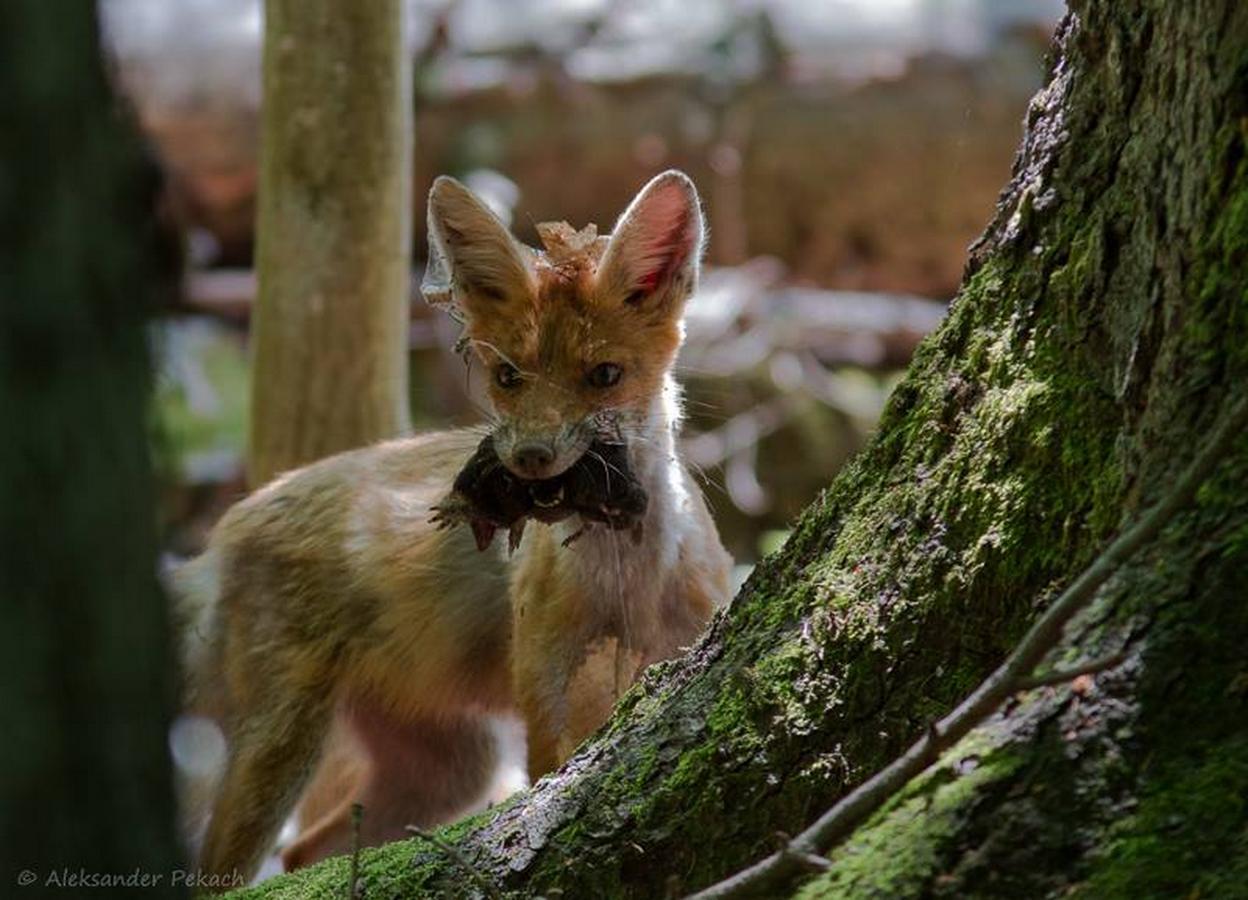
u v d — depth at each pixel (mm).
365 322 14422
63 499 4070
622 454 9484
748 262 26500
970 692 6078
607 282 10133
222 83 25766
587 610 10336
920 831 5410
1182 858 4965
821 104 26312
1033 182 6449
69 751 4102
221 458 22141
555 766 10297
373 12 14016
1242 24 5402
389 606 11664
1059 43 6605
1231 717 5121
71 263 4078
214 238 26000
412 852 7332
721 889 5309
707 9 27312
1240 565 5180
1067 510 5988
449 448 11922
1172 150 5688
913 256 26688
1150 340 5719
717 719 6559
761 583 6969
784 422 23172
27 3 4008
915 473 6535
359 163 14164
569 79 26250
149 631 4328
